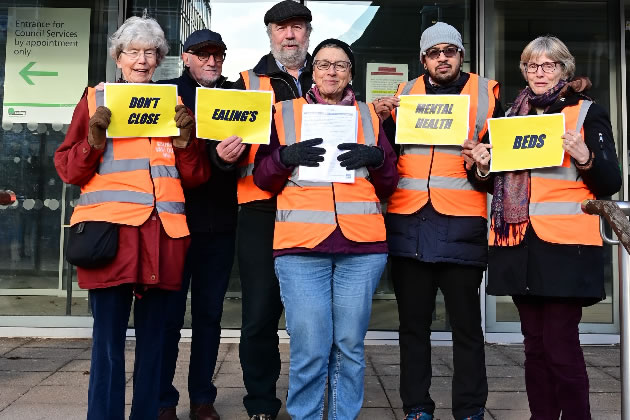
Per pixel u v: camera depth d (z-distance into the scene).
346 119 2.76
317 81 2.81
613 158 2.71
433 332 5.19
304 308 2.69
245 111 2.82
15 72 5.32
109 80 5.32
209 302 3.35
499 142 2.82
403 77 5.35
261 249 3.15
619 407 3.63
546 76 2.83
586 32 5.46
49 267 5.28
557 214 2.75
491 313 5.32
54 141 5.32
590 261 2.72
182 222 2.69
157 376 2.69
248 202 3.13
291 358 2.75
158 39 2.72
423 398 3.11
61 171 2.62
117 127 2.58
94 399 2.54
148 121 2.62
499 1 5.43
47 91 5.32
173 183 2.69
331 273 2.78
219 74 3.41
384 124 3.24
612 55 5.46
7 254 5.29
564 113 2.78
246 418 3.39
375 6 5.36
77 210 2.58
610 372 4.42
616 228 2.14
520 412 3.52
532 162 2.76
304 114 2.76
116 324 2.59
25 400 3.60
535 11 5.43
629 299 2.28
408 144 3.14
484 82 3.19
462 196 3.07
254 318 3.17
